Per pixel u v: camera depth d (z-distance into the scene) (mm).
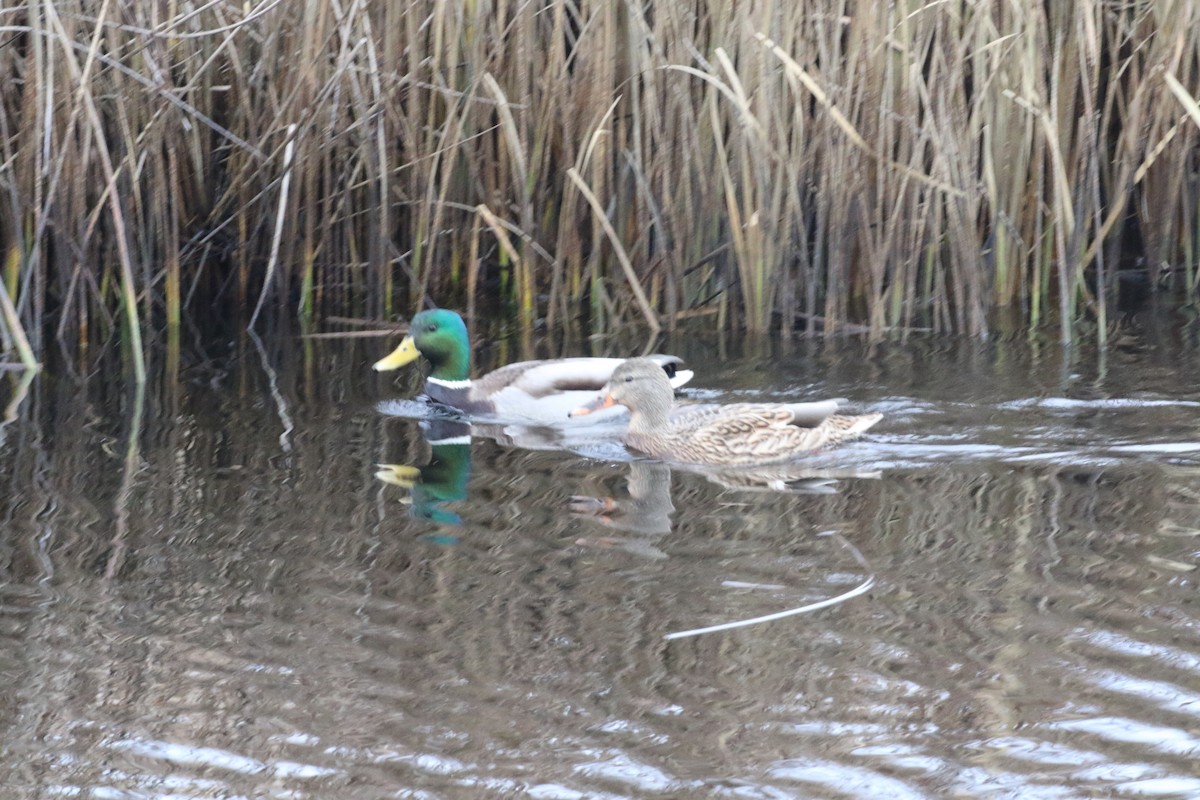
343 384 15344
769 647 8703
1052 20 16422
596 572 9930
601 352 16203
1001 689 8102
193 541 10680
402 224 18656
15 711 8172
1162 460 11992
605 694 8203
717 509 11258
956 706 7941
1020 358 15258
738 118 16328
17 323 15562
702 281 17438
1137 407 13469
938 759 7422
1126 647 8562
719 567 9977
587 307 18062
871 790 7184
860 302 17578
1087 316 16938
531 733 7824
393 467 12539
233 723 8031
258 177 17750
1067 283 15680
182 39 17000
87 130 15672
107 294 17438
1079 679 8195
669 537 10609
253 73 17219
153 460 12672
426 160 17484
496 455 12992
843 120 15609
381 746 7738
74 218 16125
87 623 9289
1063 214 16188
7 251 16234
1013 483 11555
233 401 14641
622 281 17703
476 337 17094
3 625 9250
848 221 16391
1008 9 15836
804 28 16062
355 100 17203
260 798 7301
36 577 10016
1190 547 10070
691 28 16234
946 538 10406
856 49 15594
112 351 16547
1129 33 16594
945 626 8914
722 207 17141
